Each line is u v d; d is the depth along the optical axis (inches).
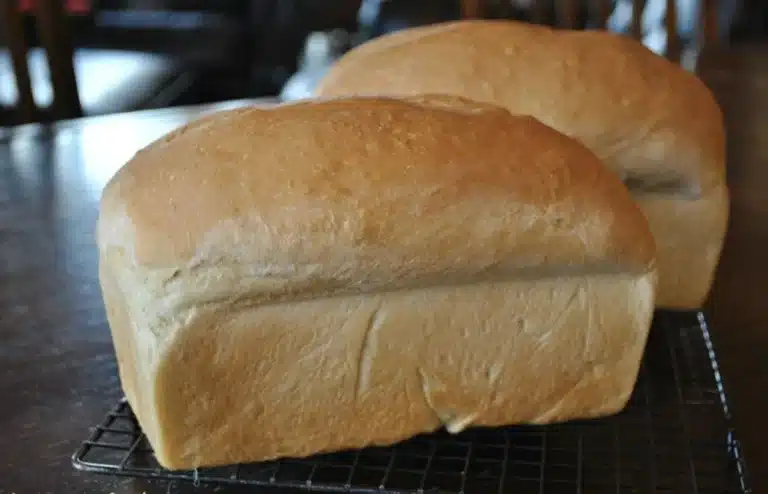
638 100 21.6
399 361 17.7
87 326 22.4
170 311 16.4
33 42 51.6
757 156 33.9
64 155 32.6
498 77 22.1
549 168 17.6
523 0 53.7
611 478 17.6
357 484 17.6
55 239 26.7
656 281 18.3
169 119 36.5
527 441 18.6
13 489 17.4
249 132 17.4
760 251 26.1
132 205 16.6
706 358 20.9
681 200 22.1
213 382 17.0
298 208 16.4
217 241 16.2
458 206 16.9
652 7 57.9
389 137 17.3
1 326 22.3
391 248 16.6
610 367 18.5
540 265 17.4
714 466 17.8
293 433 17.7
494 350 18.0
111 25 64.4
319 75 54.0
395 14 68.9
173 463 17.3
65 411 19.4
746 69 47.3
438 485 17.5
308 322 17.1
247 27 68.6
